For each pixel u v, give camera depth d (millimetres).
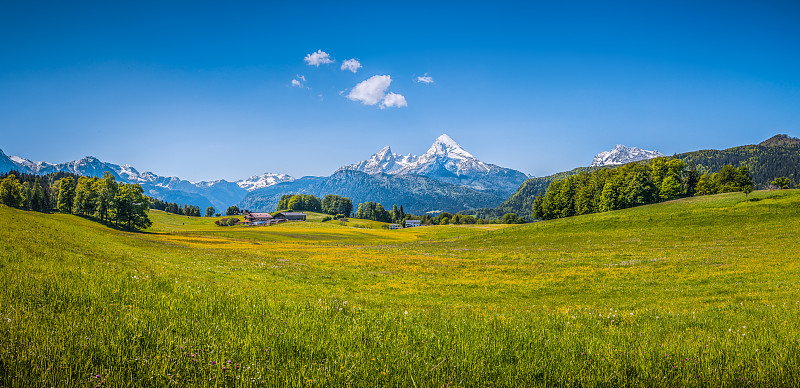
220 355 6379
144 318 8070
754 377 6160
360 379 5926
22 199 148375
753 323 11148
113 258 23141
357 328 8828
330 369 6215
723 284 24391
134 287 11281
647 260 36844
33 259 14852
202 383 5484
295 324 8766
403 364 6562
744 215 64625
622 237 62000
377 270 36500
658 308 17219
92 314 8094
